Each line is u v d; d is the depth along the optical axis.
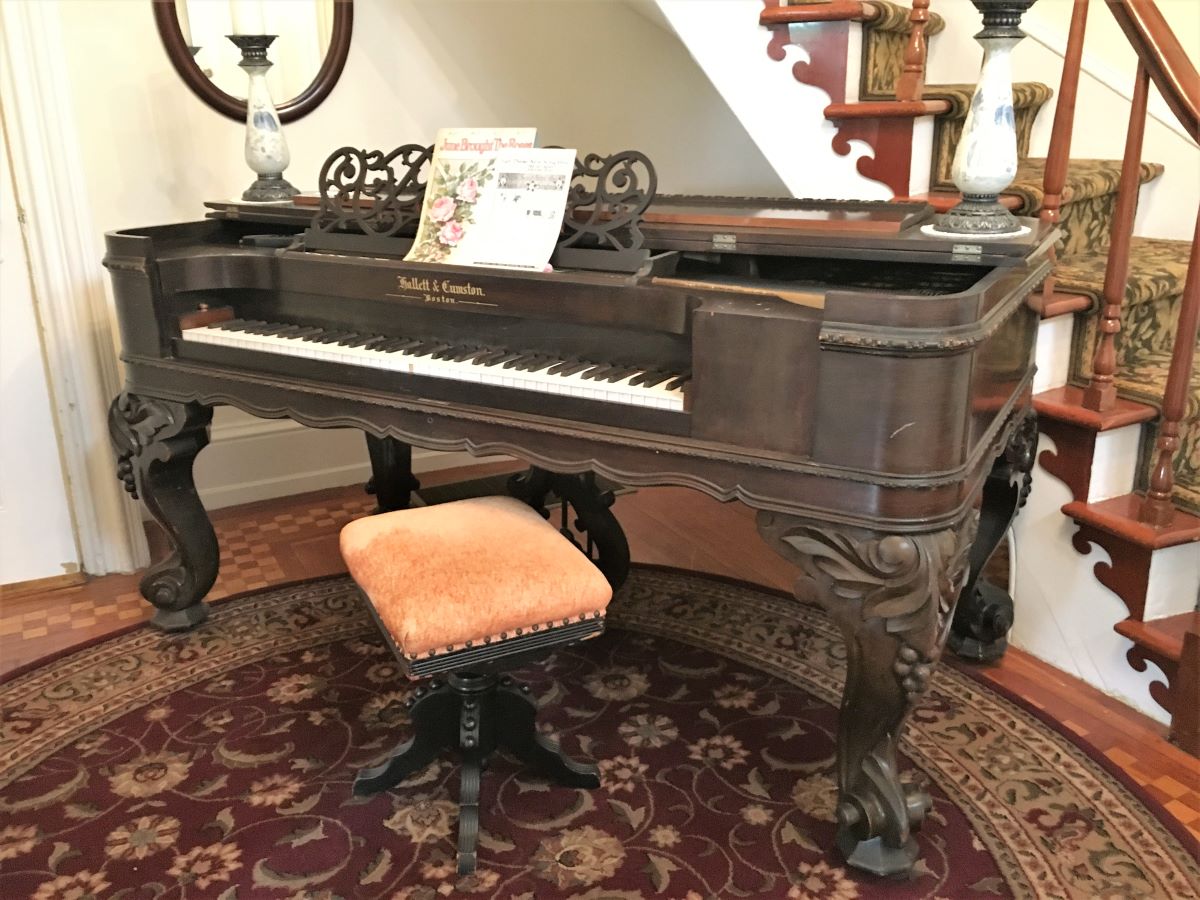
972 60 3.09
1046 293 2.24
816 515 1.50
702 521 3.19
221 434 3.20
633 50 3.49
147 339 2.18
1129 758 2.02
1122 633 2.14
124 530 2.81
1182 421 2.20
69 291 2.59
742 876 1.69
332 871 1.70
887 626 1.52
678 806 1.86
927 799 1.69
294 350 1.99
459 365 1.81
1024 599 2.41
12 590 2.73
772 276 1.99
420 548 1.71
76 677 2.29
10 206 2.49
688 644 2.45
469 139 1.96
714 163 3.73
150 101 2.83
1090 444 2.17
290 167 3.07
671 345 1.74
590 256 1.80
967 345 1.38
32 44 2.42
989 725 2.11
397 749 1.86
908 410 1.40
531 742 1.85
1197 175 2.84
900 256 1.66
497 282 1.80
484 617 1.55
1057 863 1.72
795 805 1.87
